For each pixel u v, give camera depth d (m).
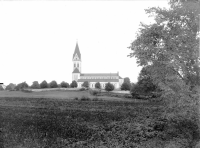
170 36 12.00
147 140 12.75
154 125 15.31
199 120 11.65
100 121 19.70
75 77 135.12
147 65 13.09
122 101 39.53
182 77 12.11
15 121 19.55
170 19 12.48
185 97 11.51
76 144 12.87
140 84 37.69
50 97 49.62
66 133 15.29
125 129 15.88
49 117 21.92
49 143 12.61
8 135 14.41
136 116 21.50
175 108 12.48
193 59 11.73
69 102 39.19
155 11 12.85
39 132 15.30
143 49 12.75
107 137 13.95
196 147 11.07
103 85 122.25
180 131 12.48
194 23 11.77
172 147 11.31
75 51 149.75
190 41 11.75
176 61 11.45
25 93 59.47
